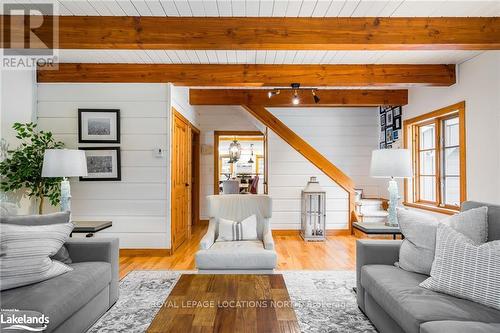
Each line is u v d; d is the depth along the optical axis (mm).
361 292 2393
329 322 2256
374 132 6555
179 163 4793
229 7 2713
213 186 6832
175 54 3809
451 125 4398
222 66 4152
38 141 3705
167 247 4180
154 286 2969
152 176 4199
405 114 5352
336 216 5500
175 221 4492
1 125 3539
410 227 2168
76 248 2385
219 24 2896
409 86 4242
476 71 3666
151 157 4199
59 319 1662
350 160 6551
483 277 1597
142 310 2438
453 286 1675
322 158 5555
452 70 4039
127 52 3746
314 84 4141
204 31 2895
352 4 2652
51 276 1967
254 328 1416
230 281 2031
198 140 6793
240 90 5512
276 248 4559
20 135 3607
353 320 2285
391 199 3098
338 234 5477
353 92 5363
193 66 4160
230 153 10945
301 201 5520
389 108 5945
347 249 4496
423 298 1656
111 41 2885
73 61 4094
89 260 2387
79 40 2885
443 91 4301
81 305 1915
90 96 4180
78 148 4160
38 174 3516
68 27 2887
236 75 4141
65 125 4164
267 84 4184
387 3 2637
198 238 5367
